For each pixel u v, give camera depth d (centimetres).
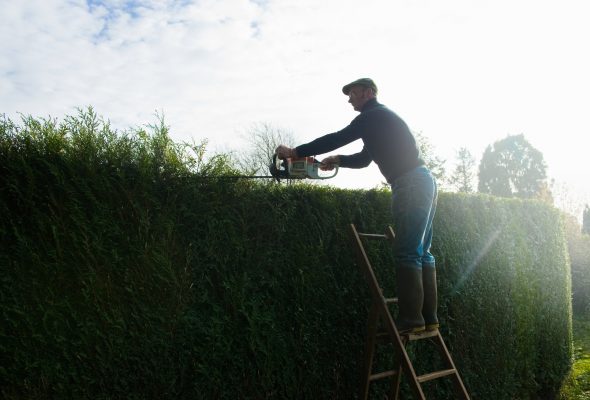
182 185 309
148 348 285
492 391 519
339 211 397
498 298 548
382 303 337
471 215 537
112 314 277
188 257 305
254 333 324
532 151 4431
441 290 478
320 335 370
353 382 389
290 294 354
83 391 266
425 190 330
